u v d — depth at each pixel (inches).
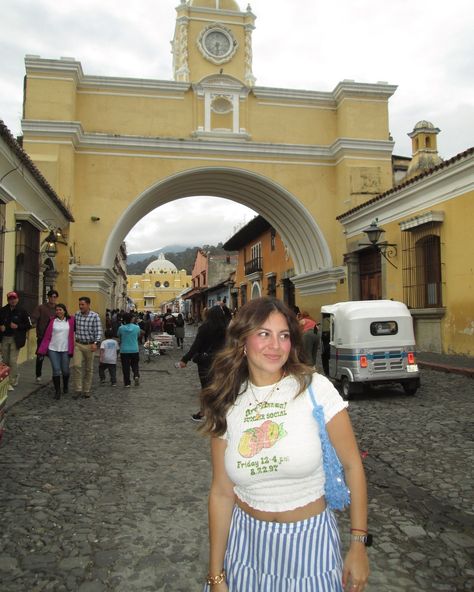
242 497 70.8
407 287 588.4
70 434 247.3
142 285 3722.9
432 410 297.3
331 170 820.0
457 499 163.2
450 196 508.7
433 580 115.6
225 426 71.6
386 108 807.7
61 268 667.4
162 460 206.7
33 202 505.0
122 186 748.6
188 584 114.2
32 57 700.7
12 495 165.8
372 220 667.4
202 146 764.6
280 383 71.1
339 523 147.3
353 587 65.0
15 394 339.0
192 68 780.6
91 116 752.3
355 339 340.5
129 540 135.1
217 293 1915.6
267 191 828.0
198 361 268.7
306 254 880.9
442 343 525.0
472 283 478.3
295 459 66.8
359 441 236.1
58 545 131.9
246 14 800.9
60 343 344.8
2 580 114.8
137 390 395.9
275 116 808.3
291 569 66.0
